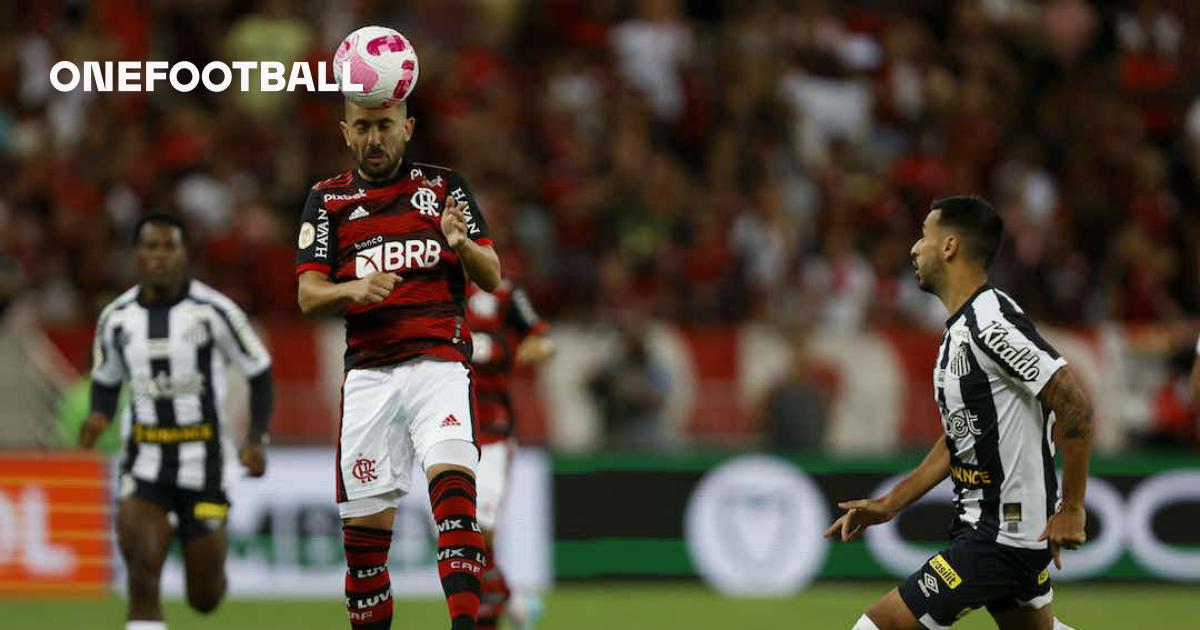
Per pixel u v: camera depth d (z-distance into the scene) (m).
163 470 28.59
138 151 57.31
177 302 28.92
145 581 28.12
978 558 21.11
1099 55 71.38
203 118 59.94
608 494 46.06
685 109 64.44
